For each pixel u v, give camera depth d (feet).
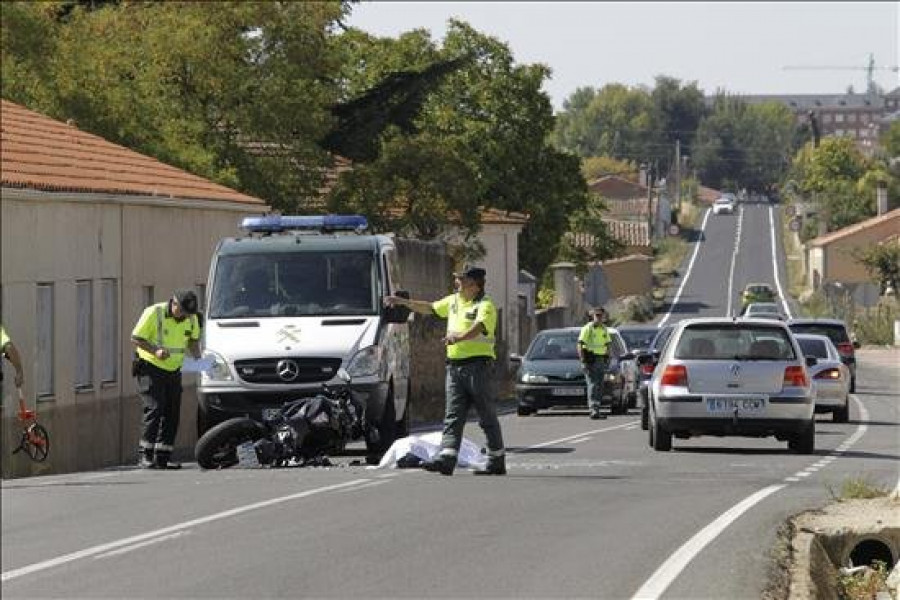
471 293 210.59
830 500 186.70
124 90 453.99
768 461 247.50
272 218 278.26
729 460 248.52
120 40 472.03
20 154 320.29
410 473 214.90
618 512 173.47
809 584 136.26
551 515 170.09
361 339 248.32
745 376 262.88
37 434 249.55
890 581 155.33
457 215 544.62
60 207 304.91
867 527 167.12
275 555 144.05
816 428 357.20
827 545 164.86
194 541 151.53
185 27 466.29
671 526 163.22
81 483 205.26
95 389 319.88
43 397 297.33
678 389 264.11
